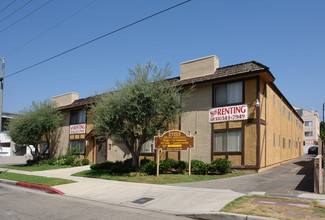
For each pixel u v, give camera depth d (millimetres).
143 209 9336
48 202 10508
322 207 7957
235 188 11789
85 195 12102
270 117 19375
